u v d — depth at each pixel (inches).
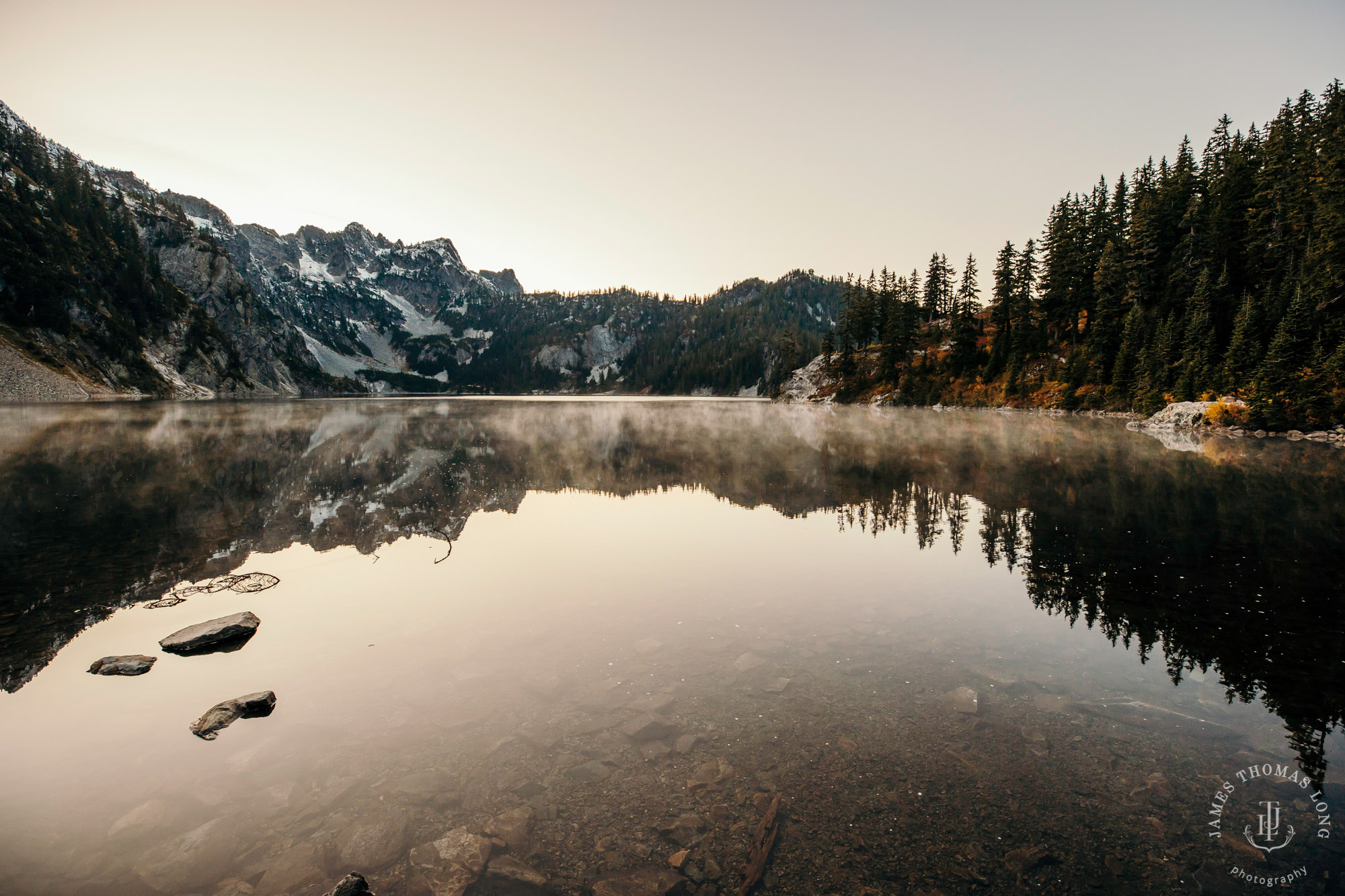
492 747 233.0
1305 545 526.0
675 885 166.6
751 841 185.2
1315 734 241.8
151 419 1999.3
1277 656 313.9
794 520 645.9
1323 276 1653.5
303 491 799.1
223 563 488.4
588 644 328.8
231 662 308.8
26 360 3462.1
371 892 165.2
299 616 372.5
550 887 166.6
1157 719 254.2
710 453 1261.1
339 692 277.6
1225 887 167.2
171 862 174.6
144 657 314.2
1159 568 465.1
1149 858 179.0
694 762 223.6
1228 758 226.8
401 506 719.1
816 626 354.0
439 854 179.3
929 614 374.0
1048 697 272.5
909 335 3853.3
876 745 235.0
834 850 181.5
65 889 163.6
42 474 888.3
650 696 271.4
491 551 529.7
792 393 5108.3
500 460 1152.2
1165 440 1446.9
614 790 208.4
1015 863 176.7
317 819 193.5
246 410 2721.5
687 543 552.1
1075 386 2662.4
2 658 317.1
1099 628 352.5
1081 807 200.8
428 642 332.2
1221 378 1884.8
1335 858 177.6
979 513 668.1
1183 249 2442.2
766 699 269.3
